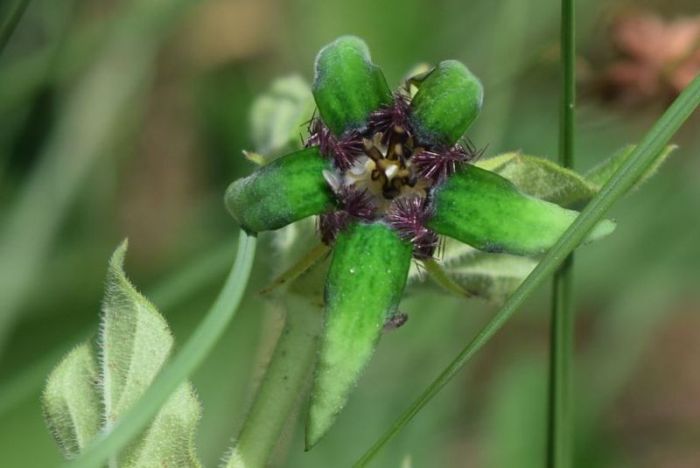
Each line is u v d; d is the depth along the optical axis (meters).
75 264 0.26
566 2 0.21
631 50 0.25
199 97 0.30
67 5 0.27
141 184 0.29
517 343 0.30
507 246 0.20
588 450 0.27
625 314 0.28
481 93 0.20
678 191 0.29
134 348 0.20
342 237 0.19
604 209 0.20
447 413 0.27
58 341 0.25
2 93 0.26
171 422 0.20
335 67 0.20
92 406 0.20
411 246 0.19
